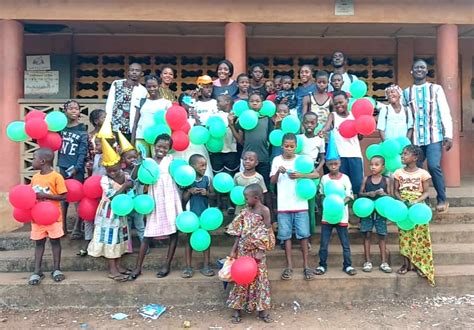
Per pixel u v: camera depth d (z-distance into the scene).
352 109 4.61
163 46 7.62
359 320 3.92
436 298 4.36
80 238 4.88
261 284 3.89
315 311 4.14
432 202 5.64
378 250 4.81
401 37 7.73
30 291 4.22
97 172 4.78
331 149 4.40
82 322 3.93
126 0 6.04
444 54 6.36
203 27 7.08
